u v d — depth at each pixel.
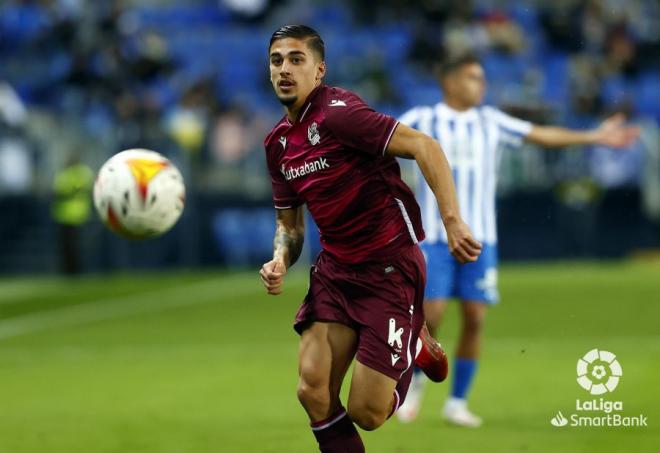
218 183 75.50
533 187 74.06
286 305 56.00
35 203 77.88
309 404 19.05
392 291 19.05
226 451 23.88
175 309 55.31
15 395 32.22
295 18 98.31
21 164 77.25
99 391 32.59
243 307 55.53
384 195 19.00
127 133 74.75
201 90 82.81
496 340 41.72
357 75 85.88
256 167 75.44
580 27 95.06
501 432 25.53
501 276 67.81
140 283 69.44
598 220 74.31
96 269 76.25
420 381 27.42
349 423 19.27
